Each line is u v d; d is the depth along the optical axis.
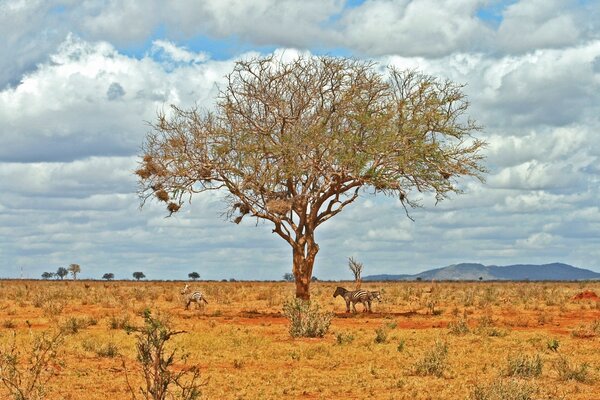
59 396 15.81
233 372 19.39
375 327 30.94
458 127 37.44
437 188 37.34
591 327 27.95
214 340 25.11
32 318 34.53
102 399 15.72
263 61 37.50
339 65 37.09
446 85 37.56
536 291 62.00
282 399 16.22
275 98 37.09
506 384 15.76
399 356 22.06
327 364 20.78
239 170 36.69
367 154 36.38
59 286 81.81
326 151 36.44
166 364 12.81
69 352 22.09
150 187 37.34
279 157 37.06
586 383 17.95
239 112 37.50
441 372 18.91
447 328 30.20
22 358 20.39
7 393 14.84
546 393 16.08
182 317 35.84
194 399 13.38
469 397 15.76
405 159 36.28
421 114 37.00
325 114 37.22
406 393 16.56
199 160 37.00
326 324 27.47
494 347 23.97
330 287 84.38
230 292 63.50
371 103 37.50
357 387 17.44
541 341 25.53
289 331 27.66
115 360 20.89
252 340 25.48
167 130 37.16
